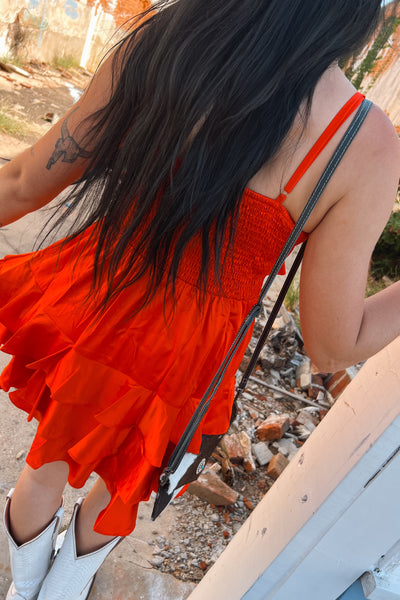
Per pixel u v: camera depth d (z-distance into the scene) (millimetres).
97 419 1180
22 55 8008
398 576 1146
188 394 1173
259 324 3732
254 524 1414
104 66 1065
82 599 1713
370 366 1158
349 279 1010
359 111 944
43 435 1253
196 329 1140
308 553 1180
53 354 1208
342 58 929
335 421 1209
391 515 1060
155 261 1072
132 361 1161
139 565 2010
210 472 2465
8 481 2119
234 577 1407
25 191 1179
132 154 1009
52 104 6840
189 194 963
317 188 965
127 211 1071
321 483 1146
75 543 1544
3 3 7254
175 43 915
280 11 861
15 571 1606
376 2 899
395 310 1106
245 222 1035
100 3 8984
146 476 1219
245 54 873
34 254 1293
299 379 3443
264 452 2766
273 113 904
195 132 942
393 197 982
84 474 1285
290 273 1218
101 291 1170
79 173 1170
